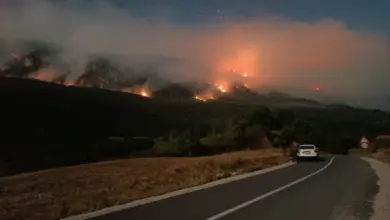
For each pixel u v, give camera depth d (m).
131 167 30.97
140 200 15.34
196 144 77.31
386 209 13.63
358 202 15.09
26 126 93.88
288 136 89.50
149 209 13.15
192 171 30.42
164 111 168.25
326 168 33.47
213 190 18.64
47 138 84.31
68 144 79.62
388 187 19.94
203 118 153.12
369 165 37.50
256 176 26.22
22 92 132.25
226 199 15.58
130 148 79.31
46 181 22.28
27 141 77.94
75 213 13.23
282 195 16.86
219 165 35.56
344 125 155.38
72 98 143.38
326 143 107.12
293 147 74.81
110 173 26.91
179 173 28.72
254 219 11.53
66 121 109.81
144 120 135.62
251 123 89.56
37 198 16.78
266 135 88.62
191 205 14.05
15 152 64.50
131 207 13.59
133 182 23.03
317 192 17.94
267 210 13.07
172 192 18.06
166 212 12.59
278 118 97.69
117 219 11.42
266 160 45.28
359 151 104.25
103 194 18.19
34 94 134.62
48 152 68.19
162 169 30.00
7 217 12.45
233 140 82.00
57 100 134.12
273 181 22.88
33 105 119.38
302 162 43.78
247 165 38.31
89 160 62.00
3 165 49.44
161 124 132.25
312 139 103.12
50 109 119.38
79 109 129.62
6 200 15.98
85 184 22.05
